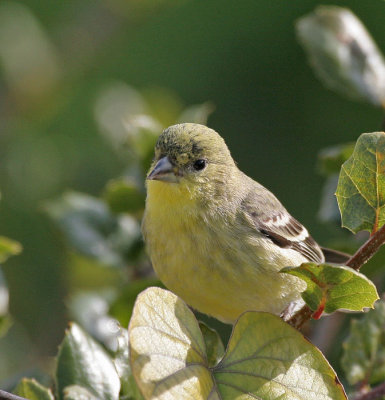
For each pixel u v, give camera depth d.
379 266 8.70
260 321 6.05
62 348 7.25
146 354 5.48
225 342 13.62
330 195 9.83
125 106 13.70
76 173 13.36
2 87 13.27
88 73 14.32
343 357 8.24
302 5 16.41
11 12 13.35
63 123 13.64
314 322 9.89
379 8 16.17
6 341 11.55
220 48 16.44
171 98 13.84
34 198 13.03
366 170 6.38
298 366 5.91
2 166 13.12
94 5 13.38
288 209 15.73
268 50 16.44
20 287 12.23
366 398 7.63
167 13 16.36
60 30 13.48
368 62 9.95
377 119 15.74
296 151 16.00
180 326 5.74
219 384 5.82
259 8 16.52
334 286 6.01
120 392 6.40
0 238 8.56
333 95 16.02
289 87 16.25
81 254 10.20
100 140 13.60
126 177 10.68
